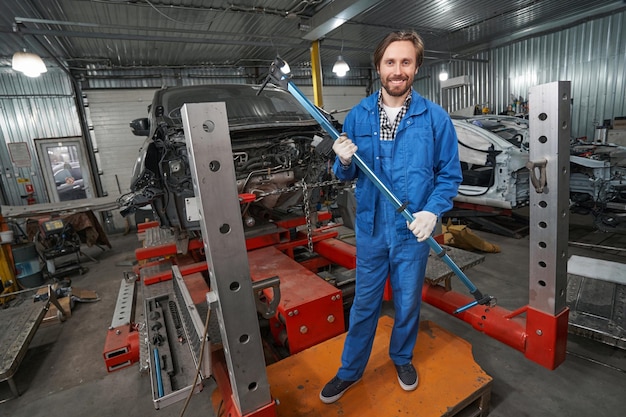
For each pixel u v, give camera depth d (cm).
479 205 482
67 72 668
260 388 109
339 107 1078
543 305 147
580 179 454
